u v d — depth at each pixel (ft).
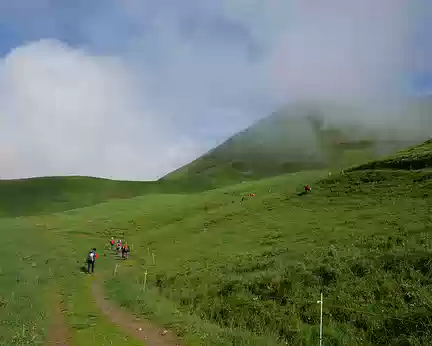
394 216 114.11
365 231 102.73
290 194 196.75
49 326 57.31
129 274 119.85
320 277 70.03
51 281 103.45
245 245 124.67
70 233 234.58
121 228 239.71
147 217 256.93
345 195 167.73
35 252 160.97
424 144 236.22
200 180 597.93
